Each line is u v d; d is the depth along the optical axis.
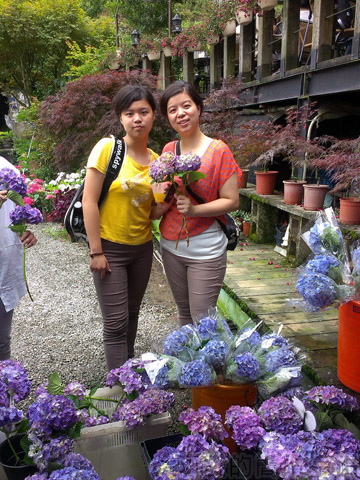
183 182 1.87
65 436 1.42
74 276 4.52
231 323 3.20
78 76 9.84
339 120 5.07
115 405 1.86
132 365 1.72
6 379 1.50
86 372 2.70
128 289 2.32
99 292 2.14
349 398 1.57
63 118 6.14
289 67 4.31
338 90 3.61
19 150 9.92
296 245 3.64
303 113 3.89
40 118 7.12
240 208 5.02
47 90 11.99
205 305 2.05
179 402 2.30
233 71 5.66
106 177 2.01
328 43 3.79
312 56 3.85
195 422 1.41
